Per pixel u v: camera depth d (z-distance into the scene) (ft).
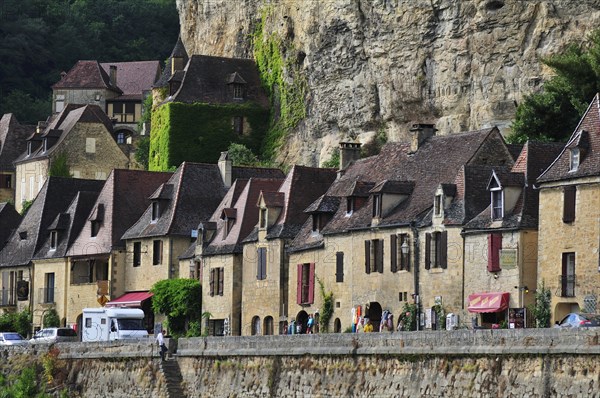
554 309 436.76
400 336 398.21
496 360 368.68
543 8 616.80
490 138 515.91
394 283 506.48
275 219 583.99
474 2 645.51
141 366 501.97
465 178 488.44
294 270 565.94
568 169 438.40
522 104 589.32
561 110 576.61
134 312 584.40
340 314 536.83
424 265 492.95
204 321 611.06
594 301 424.05
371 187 541.75
